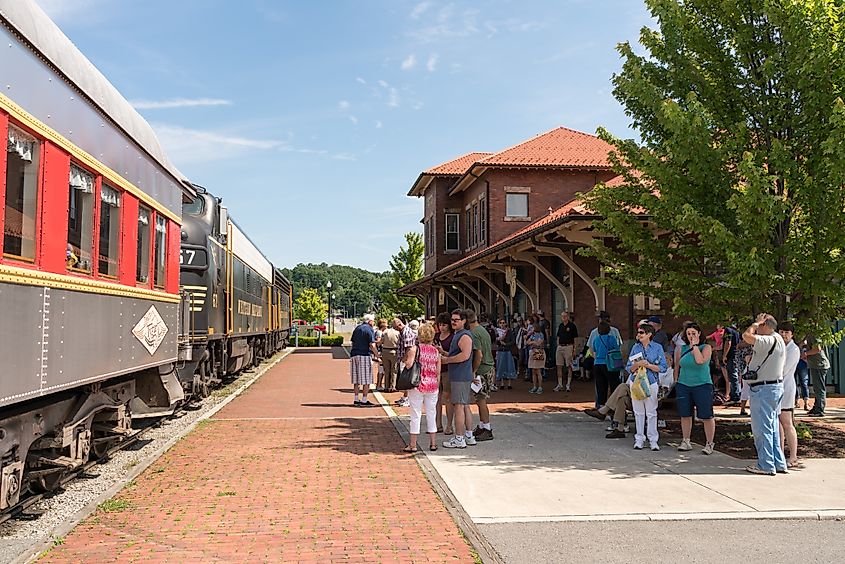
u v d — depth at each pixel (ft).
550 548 19.43
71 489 25.86
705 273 37.88
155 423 40.96
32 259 18.49
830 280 32.35
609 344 43.45
